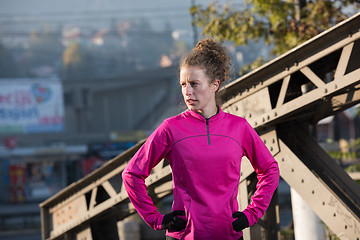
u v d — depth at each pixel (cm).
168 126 292
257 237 512
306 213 751
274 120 462
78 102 7812
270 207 534
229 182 286
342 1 755
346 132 4491
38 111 6169
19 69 15162
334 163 522
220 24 844
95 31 9588
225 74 300
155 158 295
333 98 475
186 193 285
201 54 288
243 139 299
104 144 4259
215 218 280
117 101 8269
